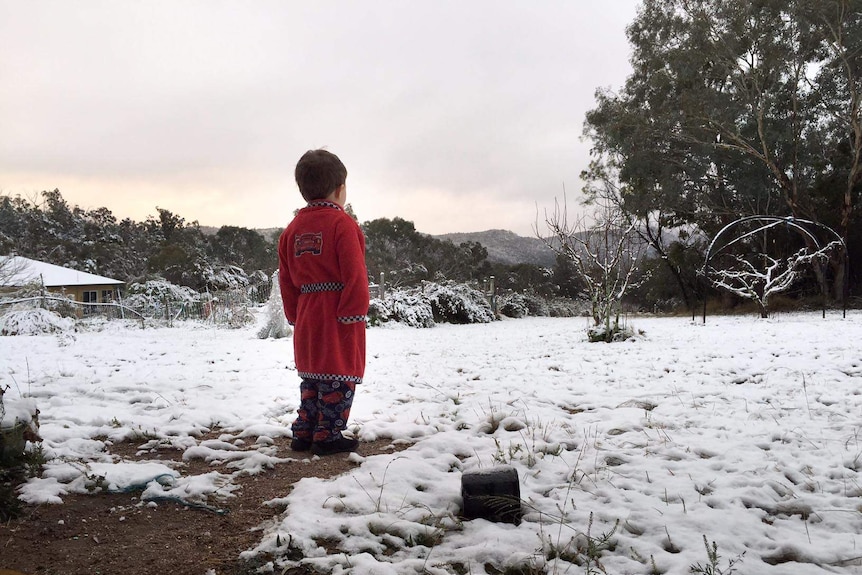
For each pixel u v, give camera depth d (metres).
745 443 3.32
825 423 3.75
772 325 12.20
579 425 3.80
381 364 7.19
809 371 5.75
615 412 4.16
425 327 18.06
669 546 2.12
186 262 32.56
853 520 2.29
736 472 2.85
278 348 9.22
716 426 3.74
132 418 3.90
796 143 21.41
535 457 3.07
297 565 1.94
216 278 31.95
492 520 2.33
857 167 20.28
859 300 20.64
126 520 2.28
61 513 2.30
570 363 7.00
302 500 2.45
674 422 3.84
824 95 22.03
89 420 3.84
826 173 22.19
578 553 2.03
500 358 7.73
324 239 3.06
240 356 8.07
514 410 4.25
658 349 8.25
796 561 2.00
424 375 6.14
